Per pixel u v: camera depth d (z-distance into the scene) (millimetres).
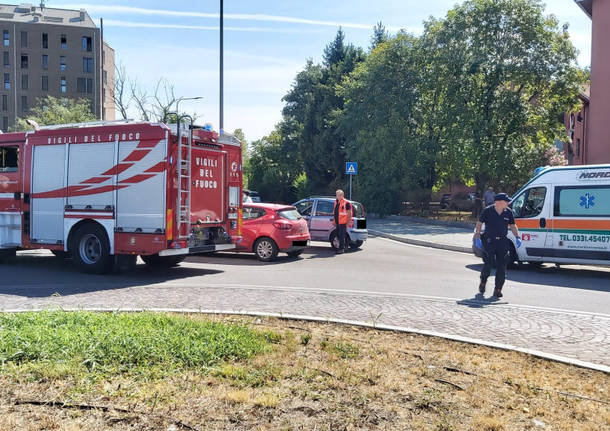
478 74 30500
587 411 4207
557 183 13156
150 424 3824
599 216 12469
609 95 28516
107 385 4488
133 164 11016
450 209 40844
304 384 4641
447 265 14023
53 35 83312
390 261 14688
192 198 11492
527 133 30641
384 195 34844
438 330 6898
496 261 9531
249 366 5070
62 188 11836
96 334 5559
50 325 6055
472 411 4160
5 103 82312
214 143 12062
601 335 6762
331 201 17641
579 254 12711
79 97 84438
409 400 4344
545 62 29734
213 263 13953
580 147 48219
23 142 12414
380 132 33812
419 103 34312
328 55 54719
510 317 7750
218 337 5730
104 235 11336
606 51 28609
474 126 29719
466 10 30781
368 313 7844
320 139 46250
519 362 5449
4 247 12742
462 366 5238
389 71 34594
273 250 14359
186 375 4777
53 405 4117
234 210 12711
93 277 11258
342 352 5578
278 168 60156
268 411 4074
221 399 4273
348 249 17578
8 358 4984
